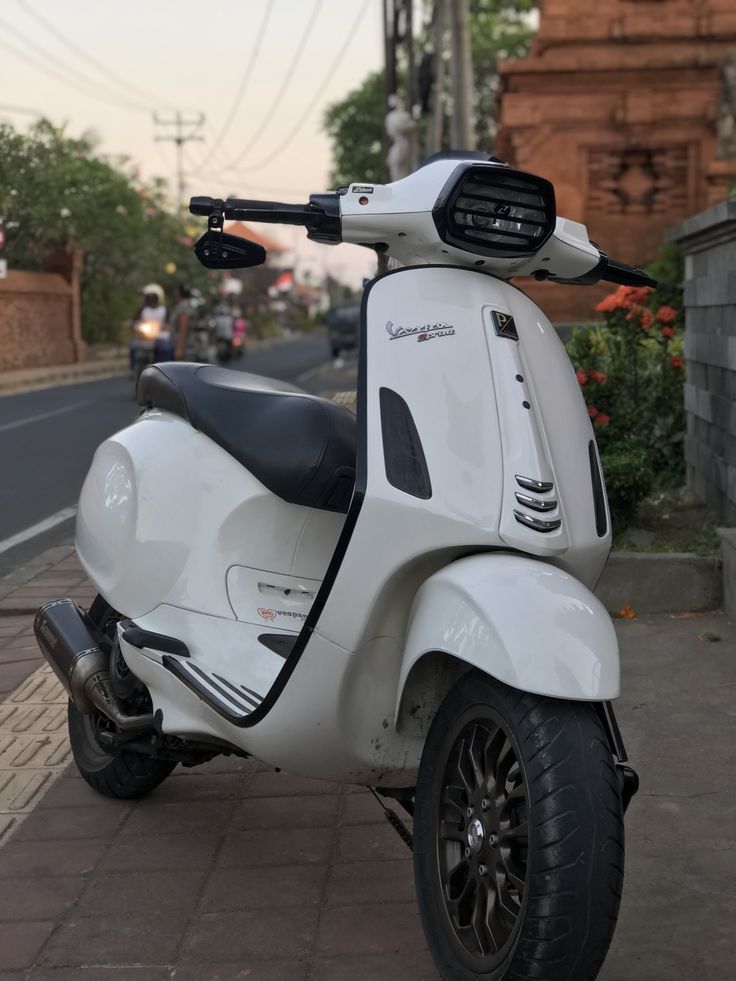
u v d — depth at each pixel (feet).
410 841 10.83
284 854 12.48
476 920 9.09
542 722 8.52
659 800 13.29
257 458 11.71
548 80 63.93
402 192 10.37
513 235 10.21
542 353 10.36
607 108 63.77
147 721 12.34
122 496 12.65
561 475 9.82
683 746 14.78
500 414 9.69
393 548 9.47
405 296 10.23
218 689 11.05
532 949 8.30
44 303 104.22
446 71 142.31
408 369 9.91
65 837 13.05
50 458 43.29
